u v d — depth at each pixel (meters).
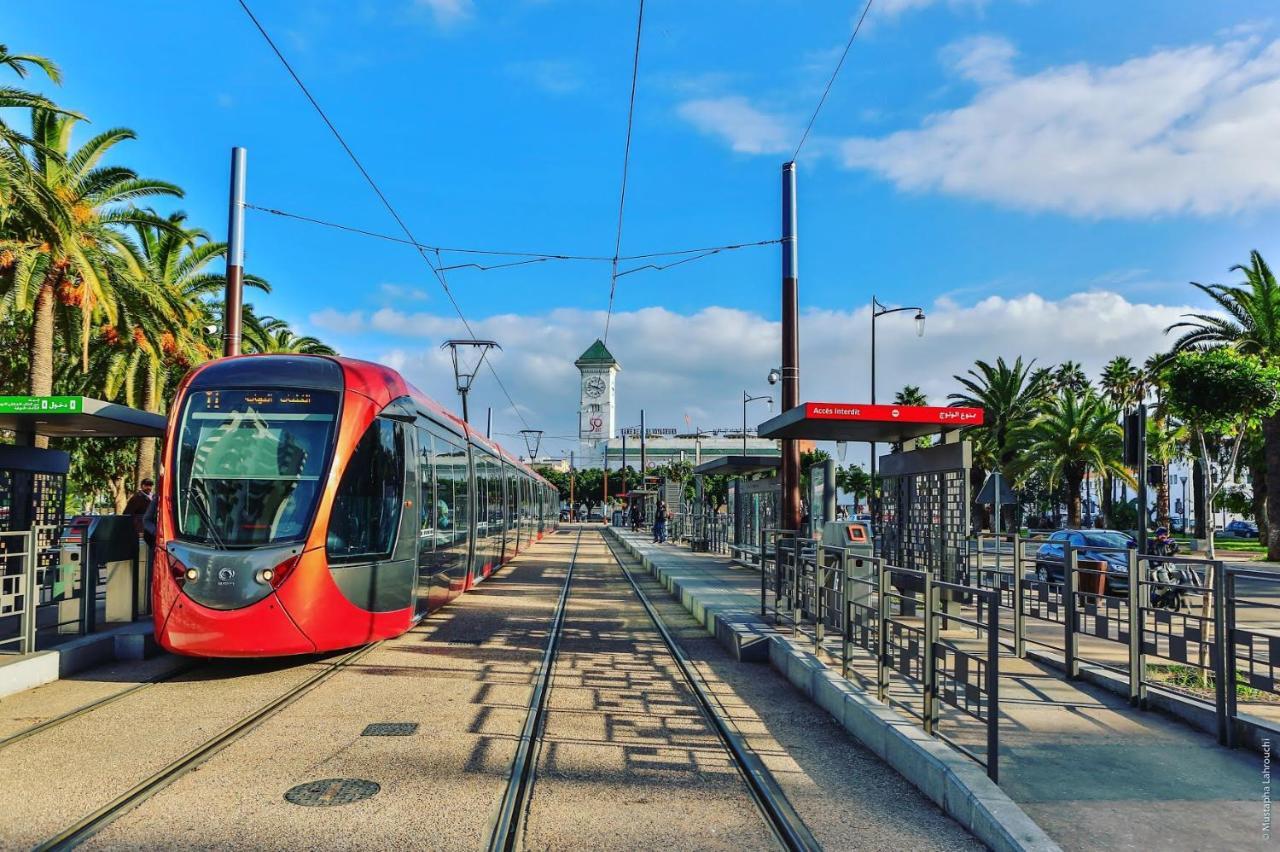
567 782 5.98
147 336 23.39
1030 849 4.42
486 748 6.71
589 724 7.52
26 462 12.62
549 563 27.58
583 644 11.73
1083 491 69.00
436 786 5.83
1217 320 30.48
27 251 18.98
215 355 31.03
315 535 9.28
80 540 10.55
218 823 5.13
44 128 20.94
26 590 9.05
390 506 10.53
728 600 14.57
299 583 9.08
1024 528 69.62
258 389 9.84
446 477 14.21
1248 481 55.31
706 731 7.33
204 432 9.54
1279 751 6.22
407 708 7.97
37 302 21.14
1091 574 8.76
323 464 9.59
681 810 5.47
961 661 5.88
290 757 6.45
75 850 4.73
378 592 10.14
